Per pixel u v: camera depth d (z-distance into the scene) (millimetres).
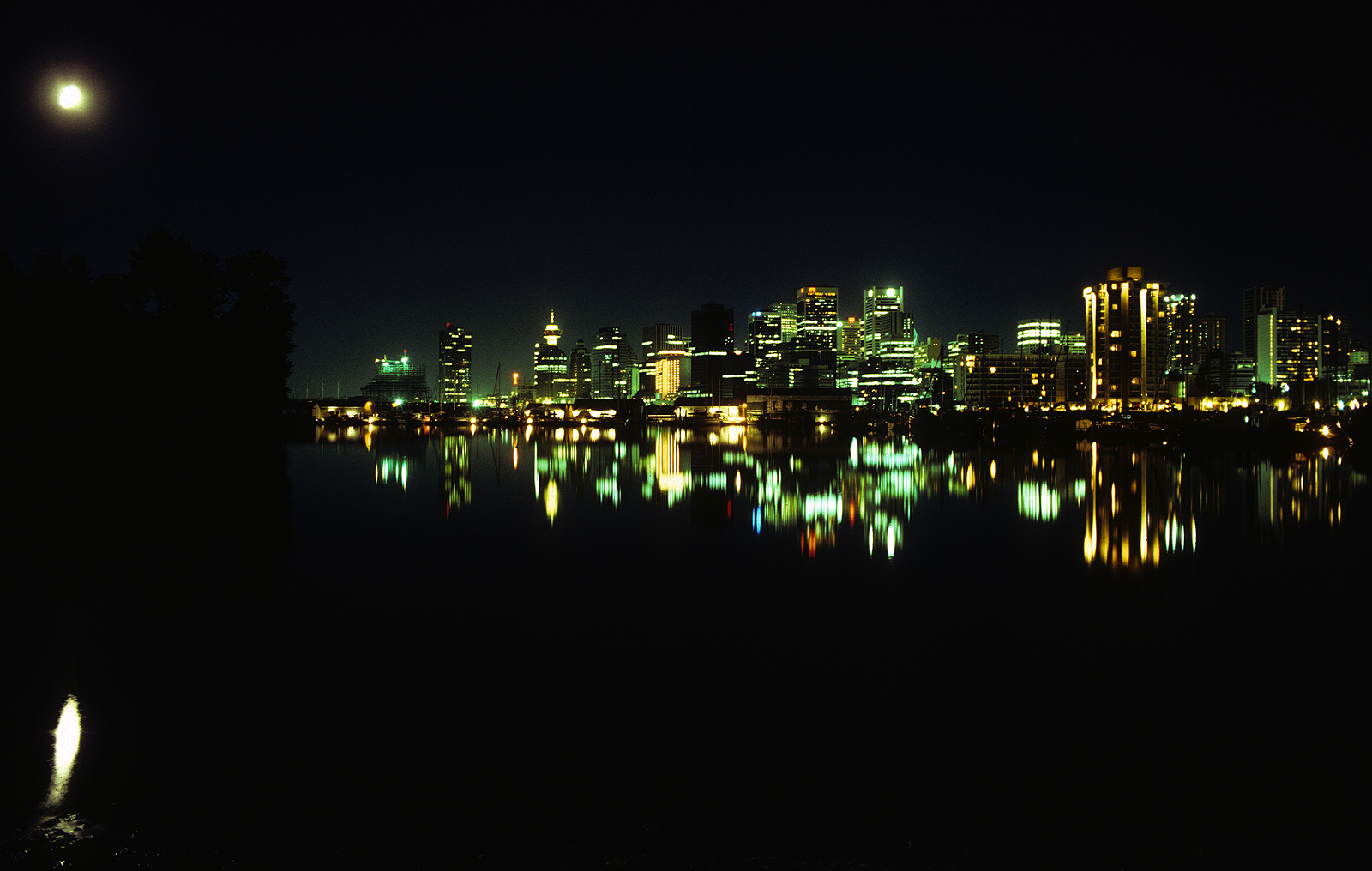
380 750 14445
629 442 146375
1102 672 19766
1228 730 16141
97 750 14102
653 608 25453
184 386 73812
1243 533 41969
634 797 12875
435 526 41094
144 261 75812
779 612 25266
